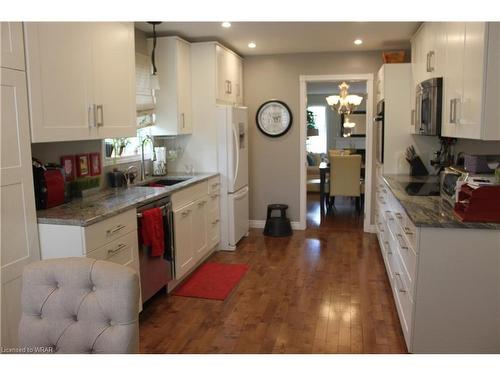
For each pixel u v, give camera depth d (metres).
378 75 5.50
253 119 6.10
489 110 2.34
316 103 12.41
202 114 5.02
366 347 2.88
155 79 4.30
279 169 6.12
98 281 1.56
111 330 1.53
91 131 3.04
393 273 3.62
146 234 3.25
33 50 2.47
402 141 4.84
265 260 4.79
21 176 2.40
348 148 11.53
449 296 2.53
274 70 5.95
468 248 2.47
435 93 3.33
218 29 4.39
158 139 4.99
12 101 2.33
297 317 3.36
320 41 5.05
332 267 4.52
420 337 2.60
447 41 3.15
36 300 1.60
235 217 5.18
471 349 2.54
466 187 2.61
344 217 6.97
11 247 2.33
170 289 3.89
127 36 3.50
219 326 3.23
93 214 2.70
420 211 2.76
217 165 5.07
